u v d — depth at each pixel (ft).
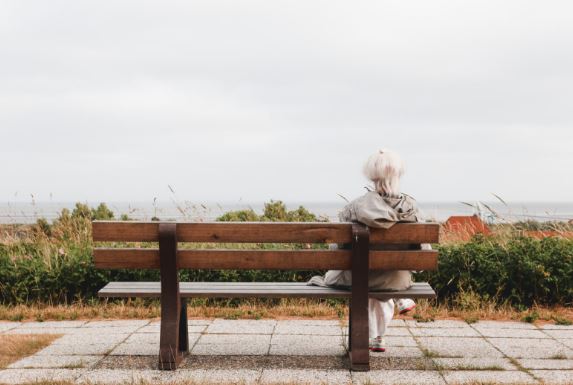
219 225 14.48
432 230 14.44
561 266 22.79
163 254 14.43
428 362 15.05
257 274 24.11
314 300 23.89
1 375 13.80
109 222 14.57
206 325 20.04
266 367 14.62
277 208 37.65
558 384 12.81
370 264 14.46
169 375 13.85
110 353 16.12
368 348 14.25
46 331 19.26
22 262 24.59
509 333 18.71
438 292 23.45
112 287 15.33
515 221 28.19
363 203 14.49
